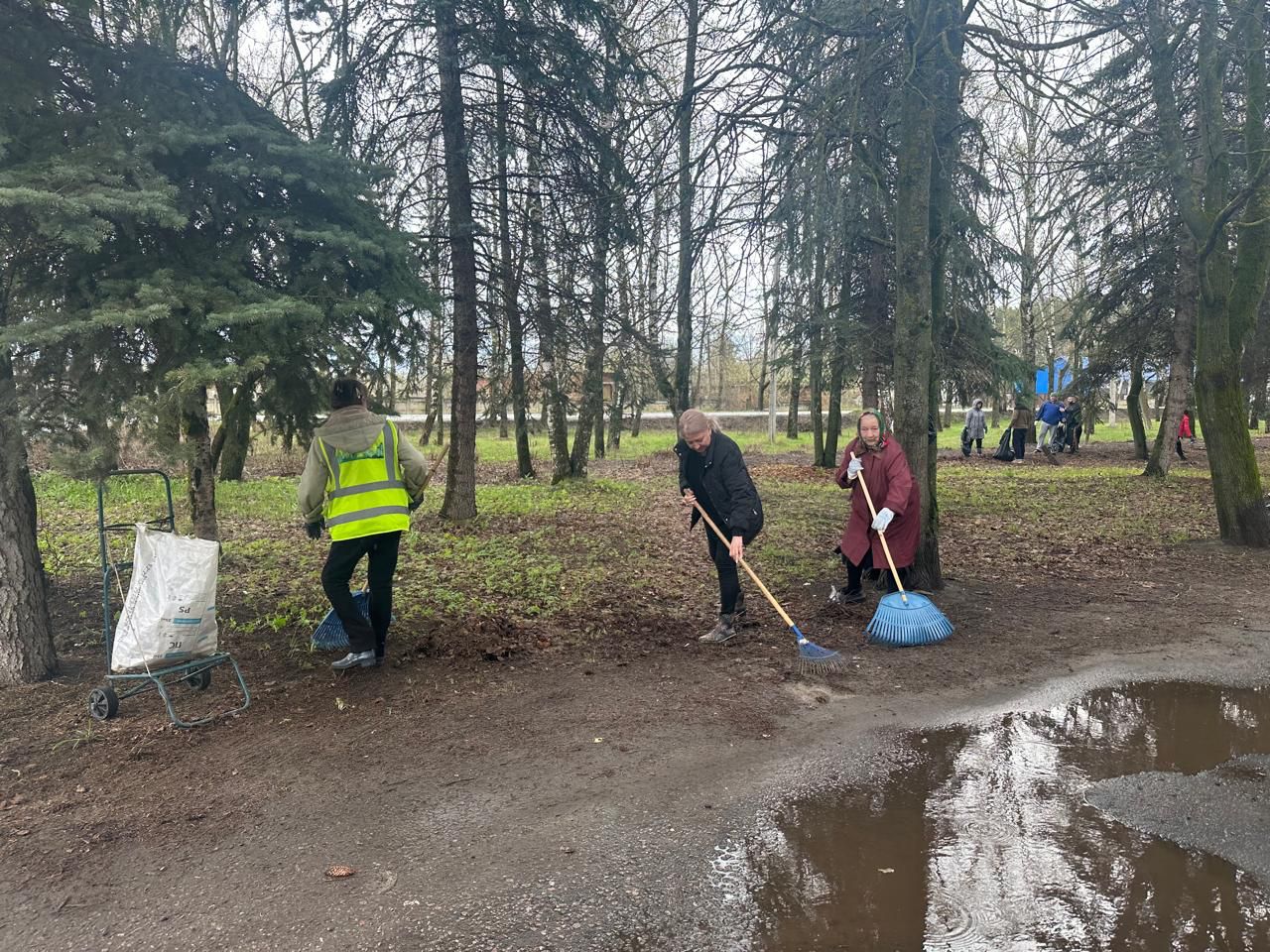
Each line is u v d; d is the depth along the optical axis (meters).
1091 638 5.84
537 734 4.17
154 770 3.73
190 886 2.85
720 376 34.22
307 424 5.49
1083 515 11.63
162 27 5.57
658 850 3.08
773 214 7.27
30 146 4.08
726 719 4.39
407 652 5.35
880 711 4.52
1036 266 9.91
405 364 6.20
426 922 2.64
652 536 10.05
